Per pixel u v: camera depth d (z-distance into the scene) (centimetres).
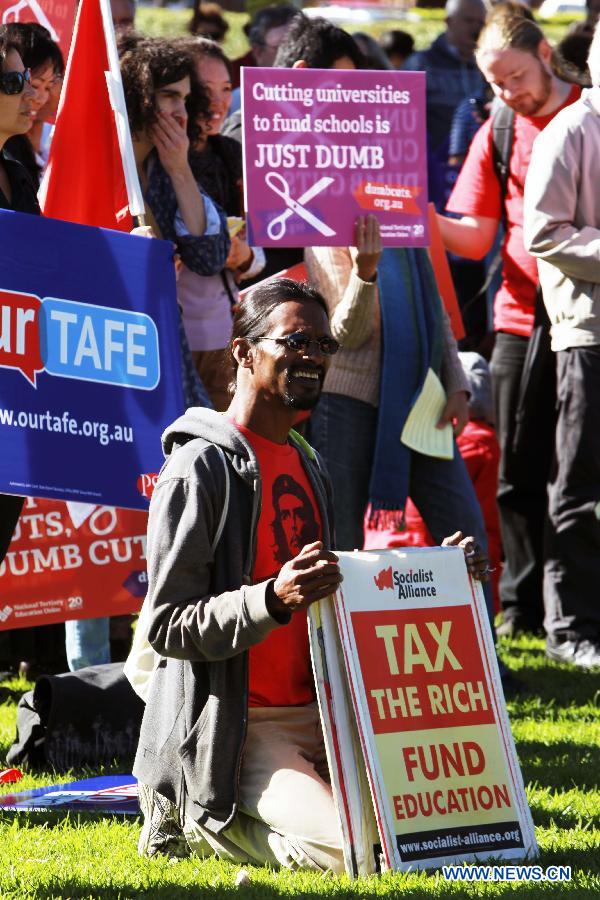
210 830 619
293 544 645
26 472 751
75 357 769
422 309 980
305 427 980
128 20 1405
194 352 1003
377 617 612
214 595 616
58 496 759
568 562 1105
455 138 1568
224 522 618
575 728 898
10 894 559
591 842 651
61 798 749
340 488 973
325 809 605
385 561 622
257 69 830
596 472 1090
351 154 847
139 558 841
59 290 767
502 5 1177
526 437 1194
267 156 834
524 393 1171
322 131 841
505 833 613
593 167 1047
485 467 1226
